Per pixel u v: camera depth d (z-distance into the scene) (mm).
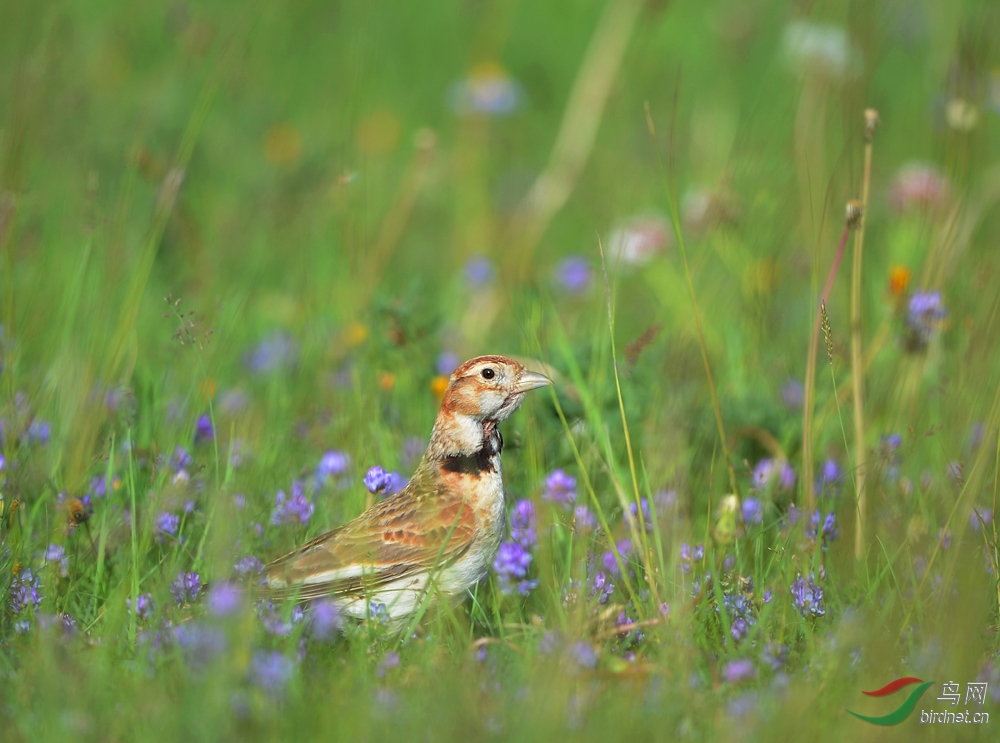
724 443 9711
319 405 12070
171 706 6723
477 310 15117
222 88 18156
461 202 18734
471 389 9547
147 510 9383
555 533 9602
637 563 9086
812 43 13742
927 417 11008
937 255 11406
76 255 13281
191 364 12031
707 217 13141
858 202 9234
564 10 25703
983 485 9242
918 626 8094
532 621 8406
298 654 7754
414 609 9062
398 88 22844
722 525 9328
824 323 9289
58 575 8719
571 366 11375
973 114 11398
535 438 10859
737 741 6602
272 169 17906
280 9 22266
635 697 7098
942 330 11414
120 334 11555
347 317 14078
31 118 14047
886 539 9047
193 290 14555
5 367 10703
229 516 8672
